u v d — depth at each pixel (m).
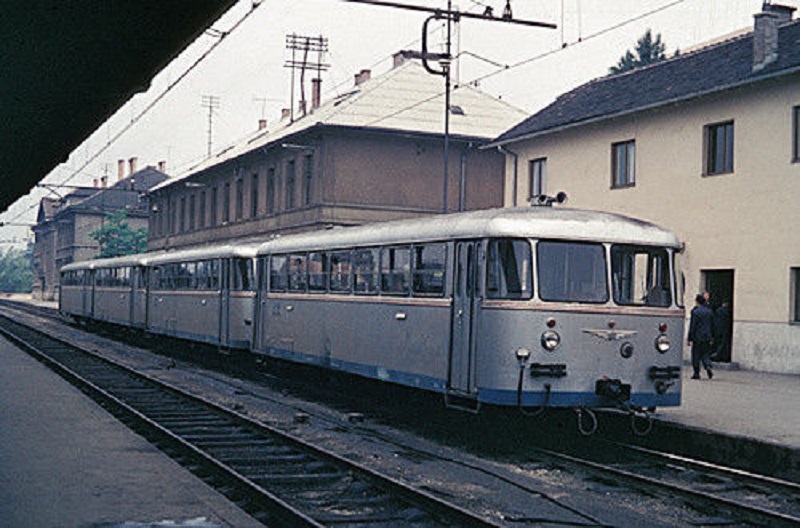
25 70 7.75
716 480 10.59
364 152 38.28
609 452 12.62
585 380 11.94
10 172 15.38
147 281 31.23
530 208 12.60
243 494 9.30
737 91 23.00
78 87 8.39
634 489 10.02
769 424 12.57
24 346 28.08
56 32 6.70
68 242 93.56
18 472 8.81
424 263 13.62
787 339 21.45
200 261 25.66
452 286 12.81
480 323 12.02
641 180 26.03
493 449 12.49
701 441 12.09
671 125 25.08
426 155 39.25
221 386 20.14
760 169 22.36
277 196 42.56
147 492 7.96
